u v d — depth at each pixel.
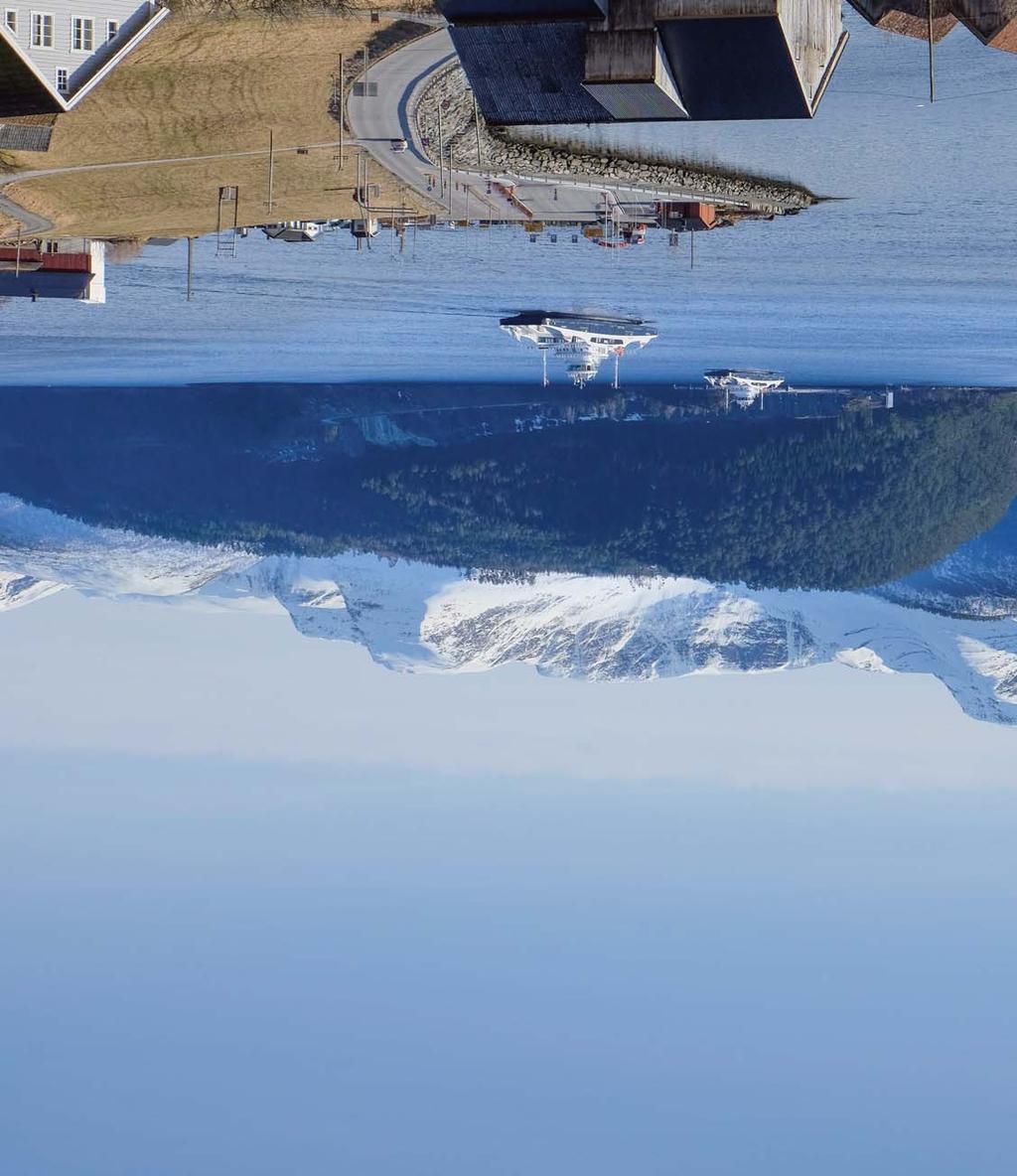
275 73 80.12
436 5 53.72
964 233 104.12
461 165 88.25
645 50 53.59
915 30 87.06
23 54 72.62
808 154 98.00
